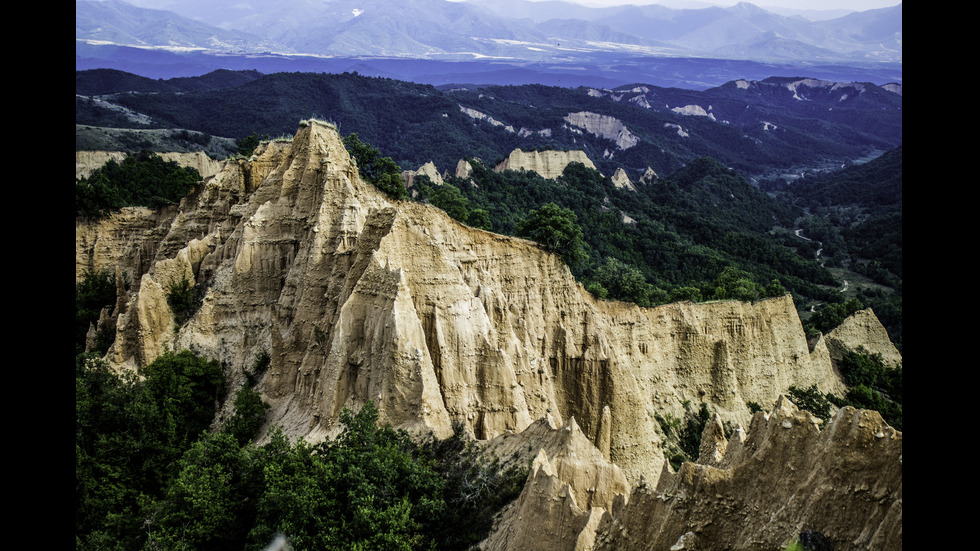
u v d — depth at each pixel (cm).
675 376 6581
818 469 2377
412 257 5212
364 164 7050
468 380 5056
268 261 6116
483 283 5722
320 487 3931
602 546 2811
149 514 4259
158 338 6184
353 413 4681
